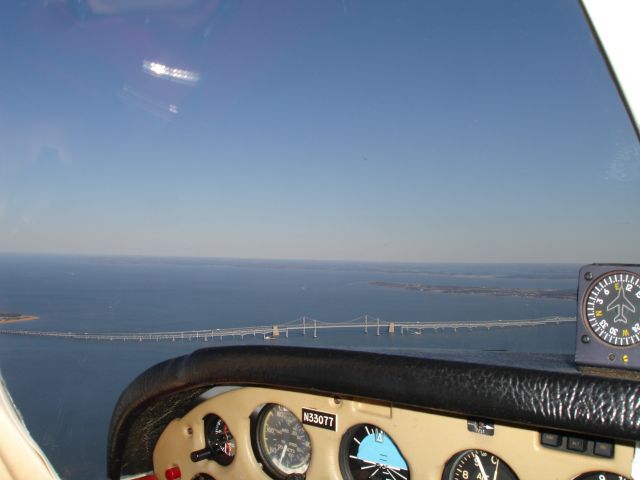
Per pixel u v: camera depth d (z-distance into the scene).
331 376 0.56
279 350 0.59
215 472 0.77
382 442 0.64
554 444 0.53
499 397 0.48
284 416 0.71
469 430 0.57
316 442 0.67
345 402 0.64
